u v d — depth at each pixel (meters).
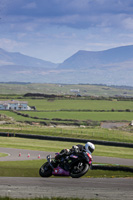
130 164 70.75
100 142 117.69
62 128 163.25
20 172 46.56
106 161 75.00
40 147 101.44
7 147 99.38
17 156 81.06
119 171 47.31
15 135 135.88
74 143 118.06
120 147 110.44
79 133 142.38
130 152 96.44
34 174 45.50
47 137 127.56
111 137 131.88
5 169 49.09
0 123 184.50
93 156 83.81
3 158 76.62
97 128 165.88
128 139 127.12
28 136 132.38
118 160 77.38
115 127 179.12
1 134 138.50
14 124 181.00
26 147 100.44
